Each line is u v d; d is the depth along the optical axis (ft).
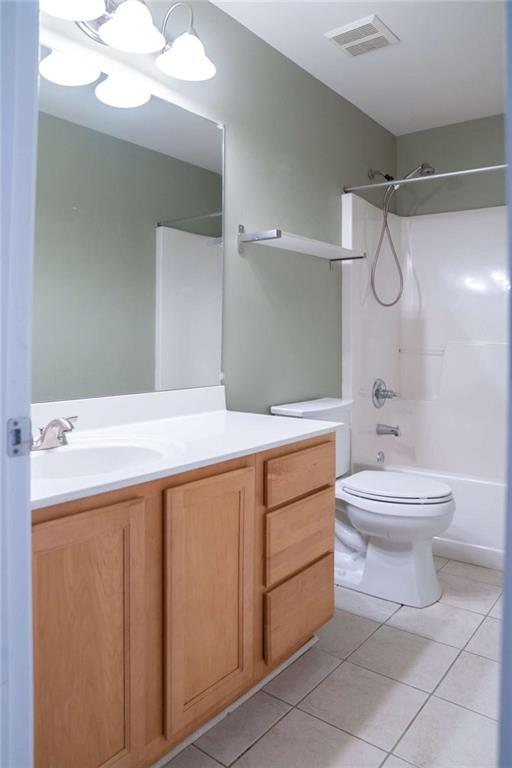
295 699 5.67
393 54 8.36
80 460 5.04
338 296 9.77
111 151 5.83
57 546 3.56
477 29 7.69
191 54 5.66
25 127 2.77
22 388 2.82
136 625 4.08
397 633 7.00
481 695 5.76
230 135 7.28
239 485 5.02
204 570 4.71
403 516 7.39
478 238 10.82
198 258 6.86
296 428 6.10
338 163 9.68
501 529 8.97
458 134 11.07
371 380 10.62
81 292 5.60
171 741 4.51
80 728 3.77
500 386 10.54
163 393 6.47
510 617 1.77
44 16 5.13
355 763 4.81
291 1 6.97
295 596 5.83
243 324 7.59
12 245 2.74
